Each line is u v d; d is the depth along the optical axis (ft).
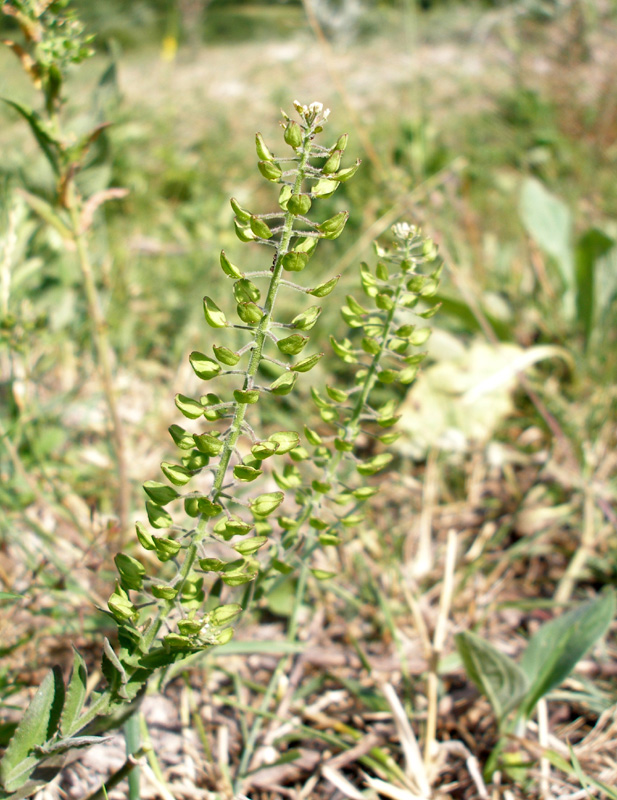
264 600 0.91
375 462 0.65
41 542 0.94
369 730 0.82
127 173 1.85
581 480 1.09
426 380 1.26
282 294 1.50
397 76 3.55
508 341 1.37
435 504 1.17
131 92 3.57
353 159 2.03
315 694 0.86
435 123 2.52
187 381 1.33
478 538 1.09
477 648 0.75
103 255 1.29
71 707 0.57
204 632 0.55
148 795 0.74
